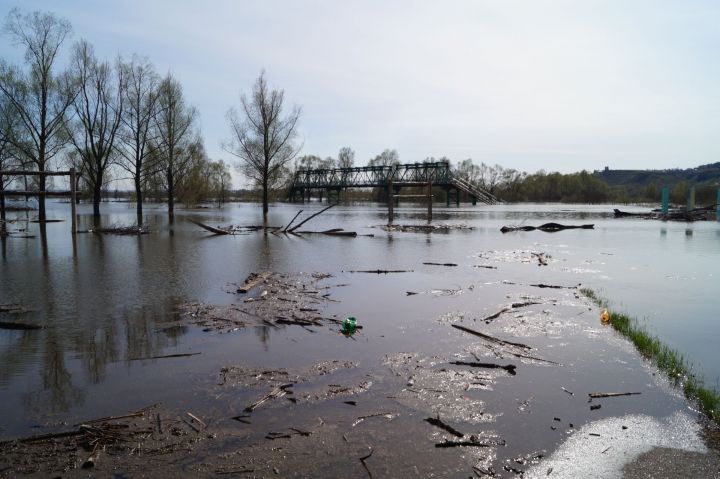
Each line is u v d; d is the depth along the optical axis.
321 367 6.97
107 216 43.47
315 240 24.98
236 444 4.90
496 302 11.03
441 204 90.12
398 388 6.29
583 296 11.77
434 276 14.45
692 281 14.08
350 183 82.31
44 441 4.95
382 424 5.34
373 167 80.06
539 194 112.94
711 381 6.63
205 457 4.66
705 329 9.20
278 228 29.75
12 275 14.14
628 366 7.14
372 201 107.75
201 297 11.33
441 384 6.42
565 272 15.42
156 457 4.66
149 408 5.69
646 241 24.92
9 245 21.58
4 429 5.23
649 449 4.94
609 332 8.78
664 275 15.05
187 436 5.05
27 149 31.61
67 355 7.51
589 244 23.52
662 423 5.47
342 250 20.69
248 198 103.31
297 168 97.56
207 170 65.50
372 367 7.00
